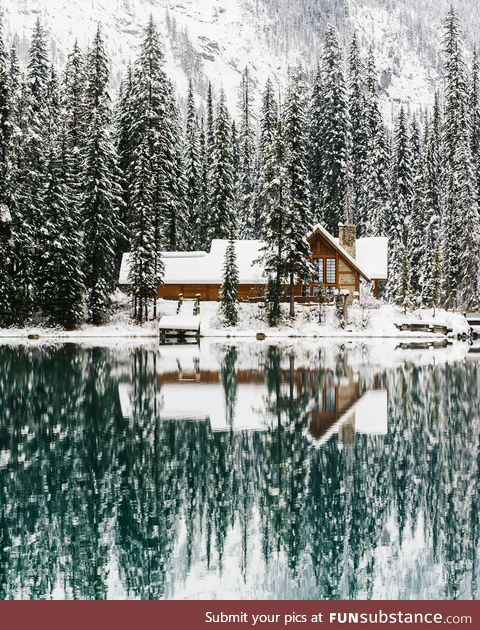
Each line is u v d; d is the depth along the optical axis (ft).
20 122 181.88
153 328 185.68
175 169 217.77
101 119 192.24
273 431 65.87
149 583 34.47
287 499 46.37
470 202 212.84
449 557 37.78
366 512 44.04
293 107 197.26
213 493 47.42
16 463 54.49
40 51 214.28
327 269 208.33
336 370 111.55
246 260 215.51
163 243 220.02
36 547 38.40
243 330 187.62
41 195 179.01
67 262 174.40
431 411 76.28
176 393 88.07
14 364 116.57
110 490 47.93
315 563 37.01
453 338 183.93
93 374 105.19
